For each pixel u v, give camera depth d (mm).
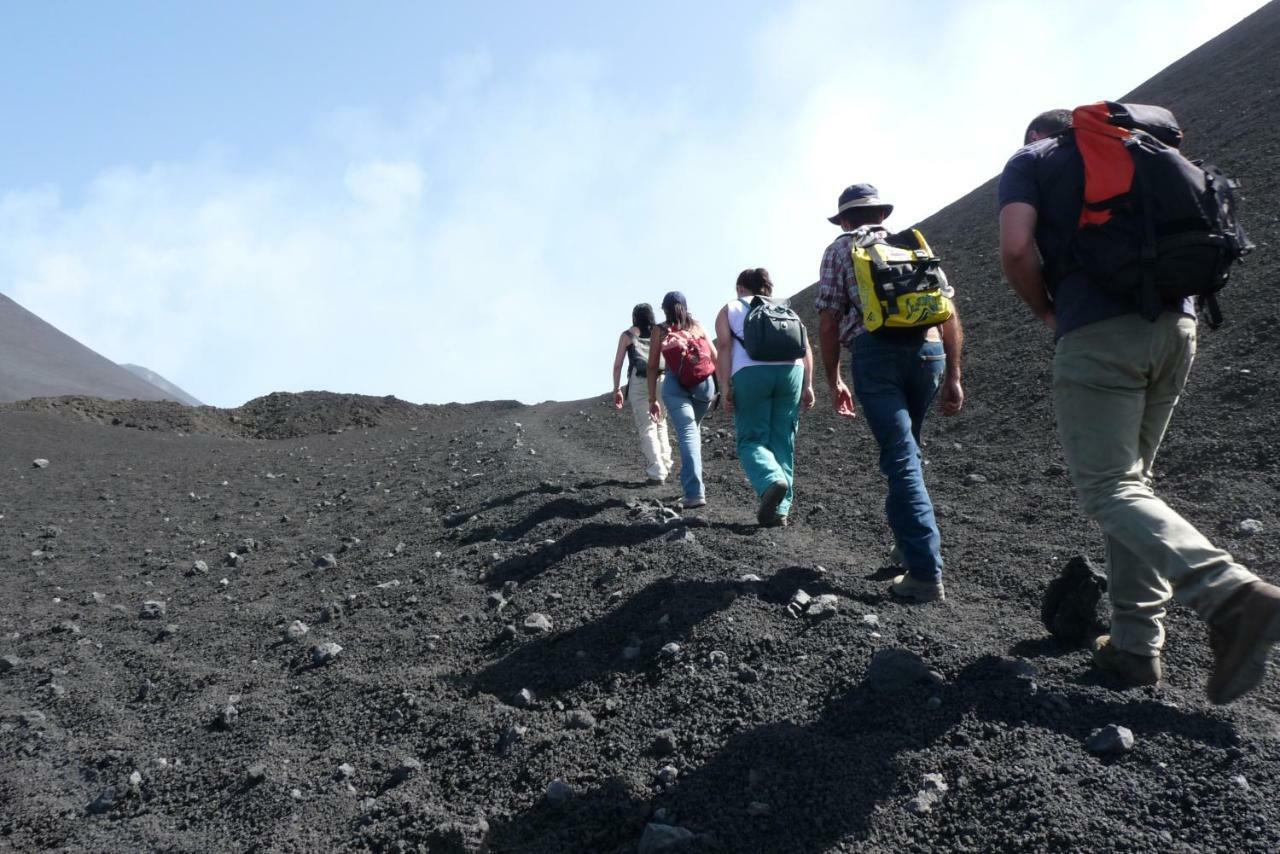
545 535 6648
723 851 2668
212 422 22094
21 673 5430
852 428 9891
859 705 3293
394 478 11773
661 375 8859
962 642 3676
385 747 3783
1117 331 2895
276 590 6801
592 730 3555
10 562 8641
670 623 4340
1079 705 3055
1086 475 2971
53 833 3572
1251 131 14195
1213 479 5395
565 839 2926
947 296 4258
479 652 4664
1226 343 7562
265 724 4227
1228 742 2721
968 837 2543
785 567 5016
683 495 7254
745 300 5965
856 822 2674
